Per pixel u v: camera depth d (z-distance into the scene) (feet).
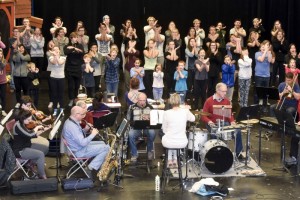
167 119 29.04
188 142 32.24
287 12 64.69
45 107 46.93
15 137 29.81
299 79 40.63
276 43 52.75
